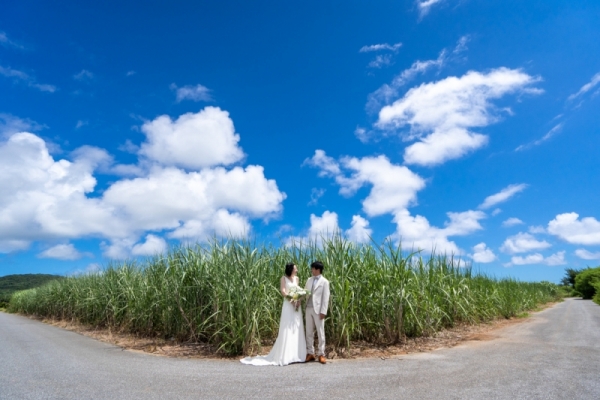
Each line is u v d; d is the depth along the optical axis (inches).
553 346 331.0
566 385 208.2
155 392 210.5
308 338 307.6
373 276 362.0
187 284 398.6
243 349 325.1
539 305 1045.2
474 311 502.0
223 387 219.8
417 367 263.3
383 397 194.5
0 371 272.1
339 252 360.8
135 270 553.0
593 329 450.3
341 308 334.6
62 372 266.5
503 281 727.7
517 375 231.3
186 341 399.2
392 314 354.9
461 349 329.4
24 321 818.2
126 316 518.9
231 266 347.6
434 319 401.7
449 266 506.3
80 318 682.8
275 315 363.3
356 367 271.6
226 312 340.2
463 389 205.0
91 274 691.4
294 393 205.2
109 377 248.7
